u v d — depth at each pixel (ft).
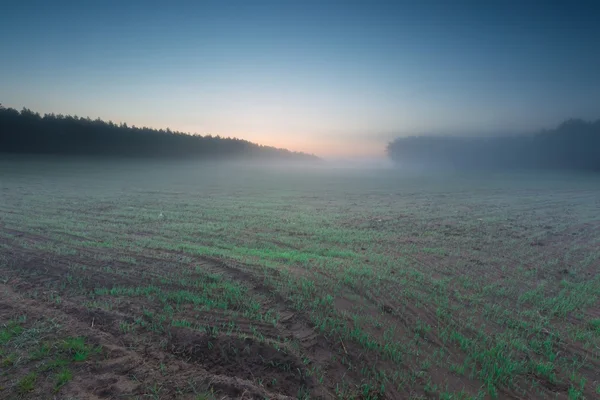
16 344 11.15
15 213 38.11
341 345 12.94
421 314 15.92
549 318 16.10
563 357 13.02
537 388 11.19
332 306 15.99
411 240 31.63
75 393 9.04
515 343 13.64
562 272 23.21
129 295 16.35
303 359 11.83
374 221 41.45
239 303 15.83
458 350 13.19
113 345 11.53
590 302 18.07
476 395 10.77
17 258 21.18
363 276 20.44
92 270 19.54
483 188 94.99
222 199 61.41
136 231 31.42
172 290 17.11
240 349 11.98
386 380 11.18
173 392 9.45
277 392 10.27
